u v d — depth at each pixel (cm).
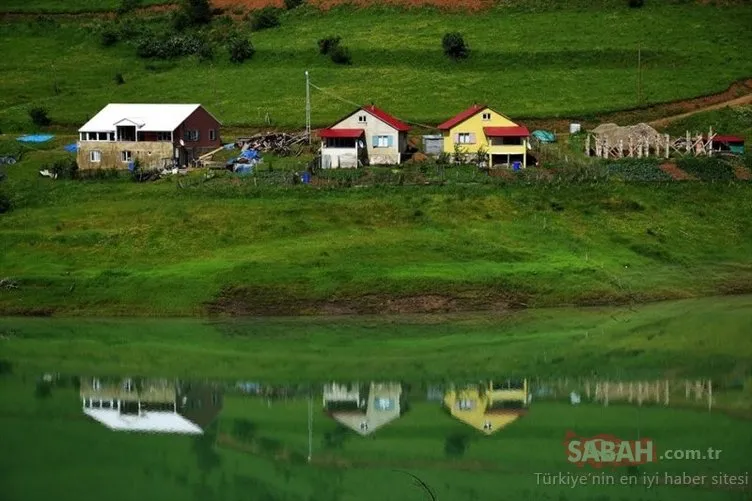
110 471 6231
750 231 11469
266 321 9594
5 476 6128
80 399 7694
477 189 12062
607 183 12288
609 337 8931
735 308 9794
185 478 6150
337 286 9888
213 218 11431
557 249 10819
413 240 10800
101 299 10019
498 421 7006
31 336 9406
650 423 6844
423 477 6112
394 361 8462
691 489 5872
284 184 12312
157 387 7962
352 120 13475
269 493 5912
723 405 7175
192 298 9919
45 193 12688
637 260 10762
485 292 9831
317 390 7800
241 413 7338
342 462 6384
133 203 12100
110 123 13812
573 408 7194
